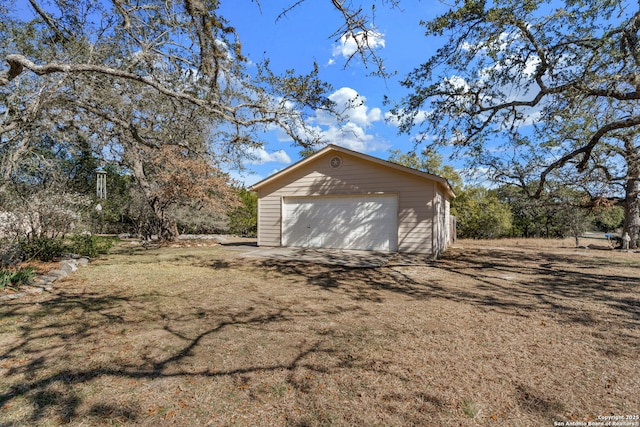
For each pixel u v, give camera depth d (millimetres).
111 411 2188
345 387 2486
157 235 14539
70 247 9398
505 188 19391
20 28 6492
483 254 11664
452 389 2455
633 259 10336
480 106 8258
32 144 6719
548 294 5496
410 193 10539
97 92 6070
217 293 5457
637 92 6035
